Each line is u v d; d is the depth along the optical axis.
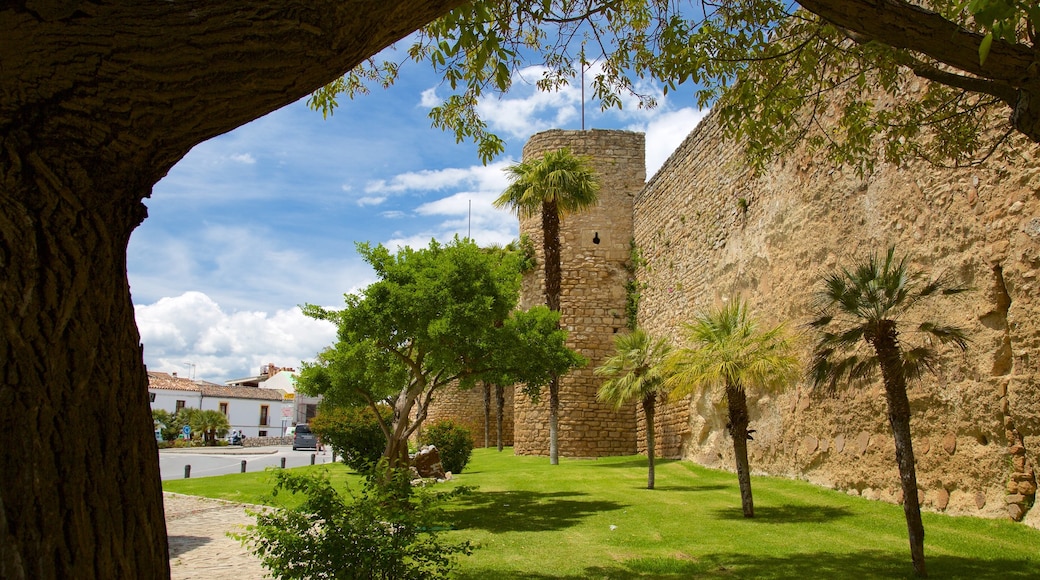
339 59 2.60
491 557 8.35
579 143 26.66
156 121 2.50
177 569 8.16
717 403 17.77
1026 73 4.10
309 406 69.25
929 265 9.98
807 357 12.98
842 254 12.15
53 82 2.35
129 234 2.74
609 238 26.02
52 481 2.36
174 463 29.36
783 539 8.91
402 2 2.57
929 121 8.53
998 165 8.77
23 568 2.27
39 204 2.39
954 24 4.06
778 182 14.81
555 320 14.05
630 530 9.95
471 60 7.34
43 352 2.39
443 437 19.33
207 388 66.12
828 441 12.51
